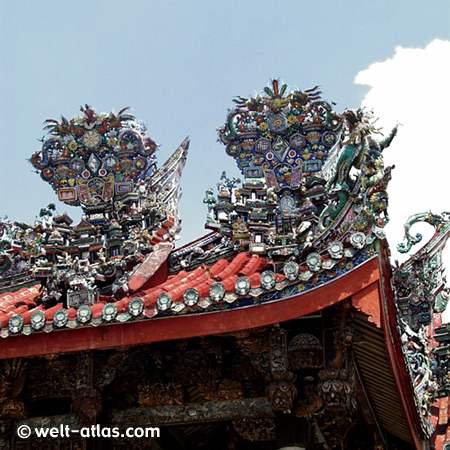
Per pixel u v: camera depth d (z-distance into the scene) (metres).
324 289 12.24
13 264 18.19
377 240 11.98
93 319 12.94
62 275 14.80
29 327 13.16
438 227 19.47
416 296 18.83
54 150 18.09
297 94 17.05
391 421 17.23
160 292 13.89
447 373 21.55
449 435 20.66
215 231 16.58
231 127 17.17
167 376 14.73
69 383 14.52
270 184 16.67
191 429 17.25
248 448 16.31
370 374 14.87
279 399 13.42
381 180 12.01
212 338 14.15
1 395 14.79
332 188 13.78
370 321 11.90
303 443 13.62
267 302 12.55
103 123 17.92
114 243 16.83
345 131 15.96
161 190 17.91
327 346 13.43
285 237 15.56
